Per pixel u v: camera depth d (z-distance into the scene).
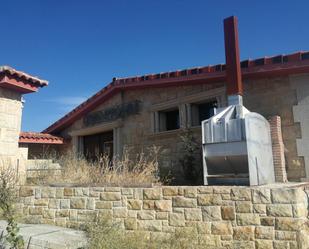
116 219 6.75
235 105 7.19
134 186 6.96
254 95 8.72
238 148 6.56
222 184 6.84
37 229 6.52
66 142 14.91
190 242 5.88
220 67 8.88
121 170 8.58
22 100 8.30
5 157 7.68
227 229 5.91
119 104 12.49
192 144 9.70
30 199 7.62
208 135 6.98
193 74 9.49
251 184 6.32
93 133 13.91
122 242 5.70
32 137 13.40
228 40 8.00
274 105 8.32
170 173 9.90
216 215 6.02
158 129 11.11
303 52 7.43
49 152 14.51
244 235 5.78
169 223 6.34
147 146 11.30
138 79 11.04
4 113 7.76
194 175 9.44
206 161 6.97
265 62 7.91
